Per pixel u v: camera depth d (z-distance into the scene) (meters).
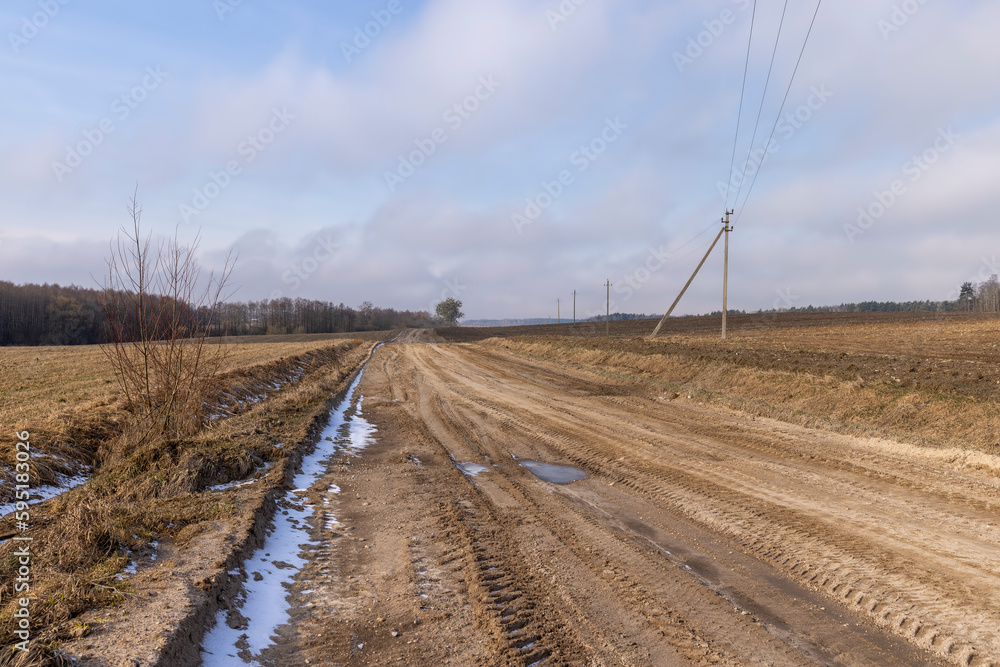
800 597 4.88
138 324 8.65
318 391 15.81
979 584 4.94
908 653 4.00
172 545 5.04
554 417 14.15
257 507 6.13
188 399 9.15
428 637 4.12
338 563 5.49
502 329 100.44
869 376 14.14
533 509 7.27
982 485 7.66
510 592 4.87
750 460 9.45
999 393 11.08
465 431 12.61
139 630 3.45
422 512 7.04
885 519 6.59
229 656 3.66
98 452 7.95
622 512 7.20
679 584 5.11
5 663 2.94
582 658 3.89
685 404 15.49
